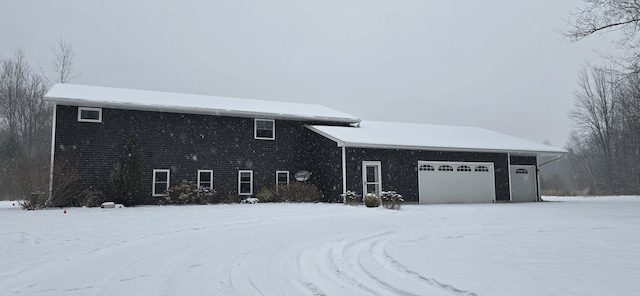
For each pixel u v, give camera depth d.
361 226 10.89
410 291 4.38
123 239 8.46
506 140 24.97
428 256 6.19
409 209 16.94
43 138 36.44
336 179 19.69
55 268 5.81
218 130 20.55
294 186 20.27
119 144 18.58
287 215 13.85
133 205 17.78
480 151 22.38
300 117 21.61
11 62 35.50
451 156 22.00
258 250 7.25
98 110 18.39
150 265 6.01
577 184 52.12
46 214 13.54
